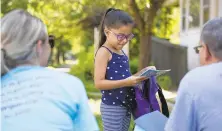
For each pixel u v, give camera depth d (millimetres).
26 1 14875
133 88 3738
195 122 2490
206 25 2561
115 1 14758
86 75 16797
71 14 16609
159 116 3273
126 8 15172
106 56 3654
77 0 15984
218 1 13289
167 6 18188
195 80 2479
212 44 2498
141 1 15023
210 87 2430
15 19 2266
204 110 2436
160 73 3652
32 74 2281
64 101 2229
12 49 2246
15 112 2180
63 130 2197
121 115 3766
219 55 2506
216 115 2406
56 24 16844
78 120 2299
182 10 17688
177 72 16484
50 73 2307
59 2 15703
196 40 15539
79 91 2299
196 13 15711
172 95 12352
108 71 3688
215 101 2412
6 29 2246
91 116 2324
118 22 3613
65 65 33031
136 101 3707
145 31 14680
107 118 3779
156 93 3830
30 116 2162
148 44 14797
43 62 2375
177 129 2506
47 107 2186
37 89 2227
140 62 14891
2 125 2158
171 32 20453
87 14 16484
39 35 2293
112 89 3717
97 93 13055
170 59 17078
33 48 2287
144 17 15086
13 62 2287
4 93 2246
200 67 2543
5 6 15469
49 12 16234
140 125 3238
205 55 2566
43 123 2158
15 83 2262
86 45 21125
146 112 3705
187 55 16297
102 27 3754
